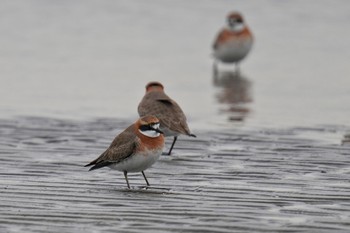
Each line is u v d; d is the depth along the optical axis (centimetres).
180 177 1303
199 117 1841
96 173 1323
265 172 1327
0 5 3659
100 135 1638
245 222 1046
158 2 3800
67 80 2308
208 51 2880
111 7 3691
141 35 3138
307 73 2459
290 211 1098
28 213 1080
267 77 2419
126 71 2477
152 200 1156
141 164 1240
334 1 3794
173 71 2511
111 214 1082
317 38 3086
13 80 2294
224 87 2262
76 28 3241
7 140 1570
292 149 1504
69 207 1113
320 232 1005
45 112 1869
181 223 1043
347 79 2348
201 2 3800
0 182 1246
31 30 3175
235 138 1609
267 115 1859
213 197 1172
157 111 1481
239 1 3812
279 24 3359
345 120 1798
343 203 1138
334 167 1363
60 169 1346
